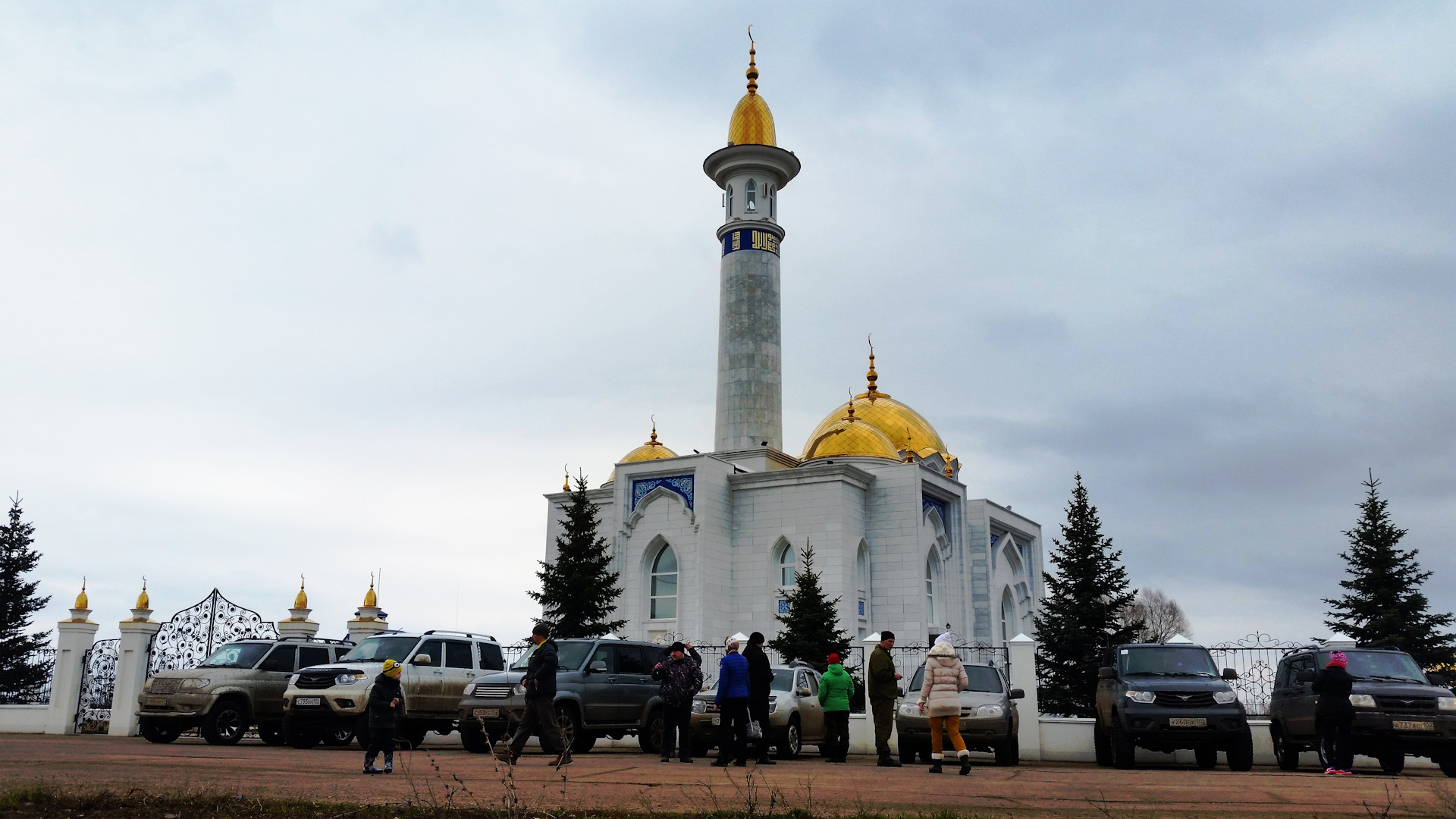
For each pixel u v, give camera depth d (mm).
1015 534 63719
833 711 23062
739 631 50188
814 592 41719
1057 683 46438
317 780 15375
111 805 11820
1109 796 14016
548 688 18219
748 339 55562
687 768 18531
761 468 52875
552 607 42938
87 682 35469
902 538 51531
